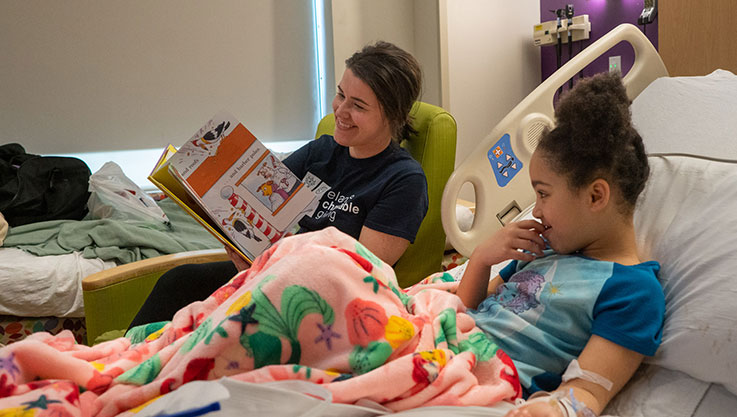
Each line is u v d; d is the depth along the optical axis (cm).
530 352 110
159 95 407
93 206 320
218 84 420
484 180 204
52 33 380
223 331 88
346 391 85
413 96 194
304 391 81
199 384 77
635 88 207
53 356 86
